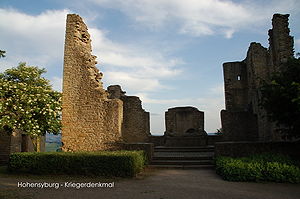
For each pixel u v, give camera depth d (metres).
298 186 8.55
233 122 19.41
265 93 12.45
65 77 15.41
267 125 16.00
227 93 25.22
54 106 13.05
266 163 9.66
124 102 20.95
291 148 12.57
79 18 16.09
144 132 20.58
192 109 22.25
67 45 15.68
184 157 13.91
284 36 15.37
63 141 14.81
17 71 14.43
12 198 6.87
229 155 13.04
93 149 14.42
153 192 7.71
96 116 14.76
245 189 8.12
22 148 19.03
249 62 22.62
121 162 10.34
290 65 11.83
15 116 11.98
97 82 15.51
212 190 7.97
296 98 9.88
